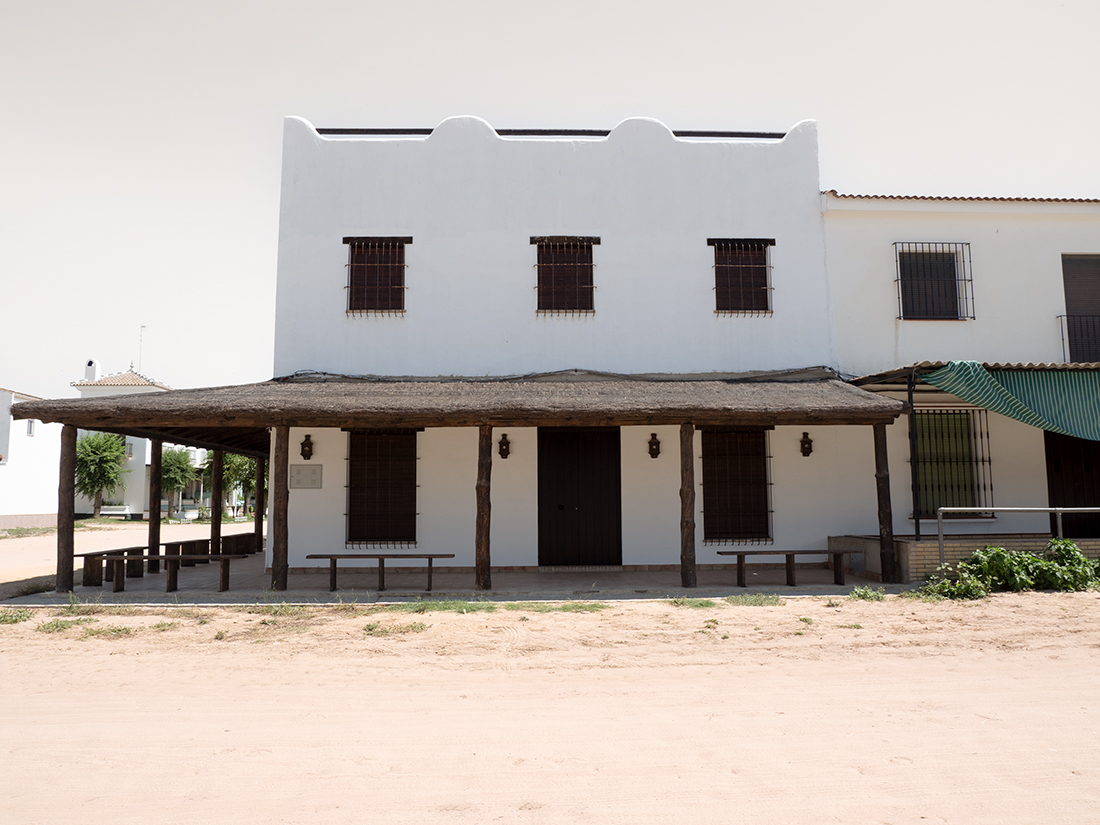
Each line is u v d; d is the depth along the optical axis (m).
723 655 6.79
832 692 5.59
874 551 11.45
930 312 13.66
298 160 13.70
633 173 13.85
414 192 13.71
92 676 6.21
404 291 13.52
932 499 13.22
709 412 10.23
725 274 13.73
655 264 13.68
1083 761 4.24
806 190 13.84
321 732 4.83
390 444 13.21
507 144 13.84
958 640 7.20
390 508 13.11
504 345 13.48
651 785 3.96
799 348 13.53
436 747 4.54
